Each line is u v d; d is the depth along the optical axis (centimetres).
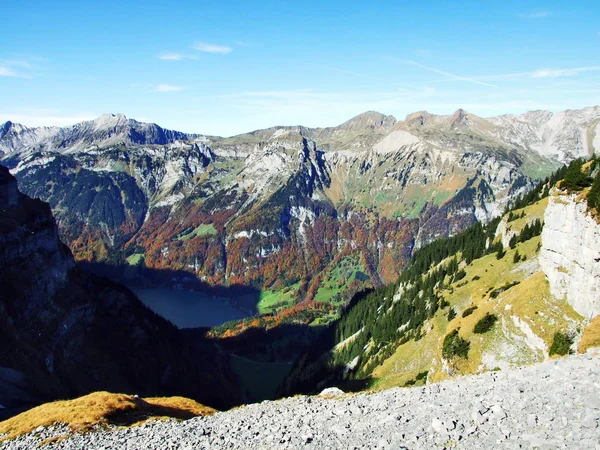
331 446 2161
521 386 2495
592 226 5209
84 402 4031
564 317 5541
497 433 1866
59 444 3136
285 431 2602
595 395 2036
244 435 2719
